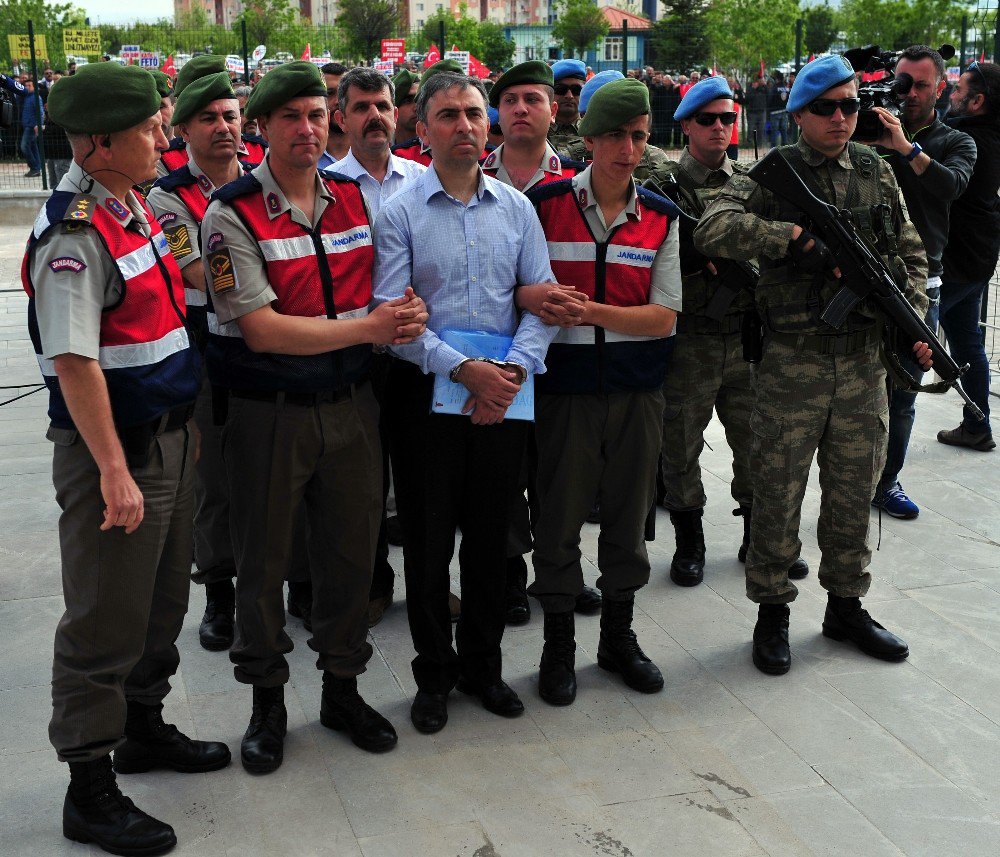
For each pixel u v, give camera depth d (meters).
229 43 42.53
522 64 3.76
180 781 2.93
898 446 4.78
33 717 3.22
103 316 2.51
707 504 5.13
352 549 3.03
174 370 2.65
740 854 2.64
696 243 3.52
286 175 2.81
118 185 2.55
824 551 3.70
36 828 2.72
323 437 2.89
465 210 3.03
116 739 2.67
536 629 3.87
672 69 26.12
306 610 3.84
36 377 7.21
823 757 3.06
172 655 2.94
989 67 5.11
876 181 3.47
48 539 4.61
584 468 3.32
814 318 3.42
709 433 6.23
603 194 3.24
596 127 3.10
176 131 4.41
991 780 2.96
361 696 3.29
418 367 3.04
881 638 3.63
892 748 3.11
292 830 2.72
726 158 4.10
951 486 5.21
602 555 3.48
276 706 3.08
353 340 2.83
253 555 2.95
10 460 5.62
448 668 3.24
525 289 3.08
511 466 3.11
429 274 3.02
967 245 5.18
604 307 3.19
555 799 2.85
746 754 3.07
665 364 3.37
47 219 2.45
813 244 3.30
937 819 2.79
